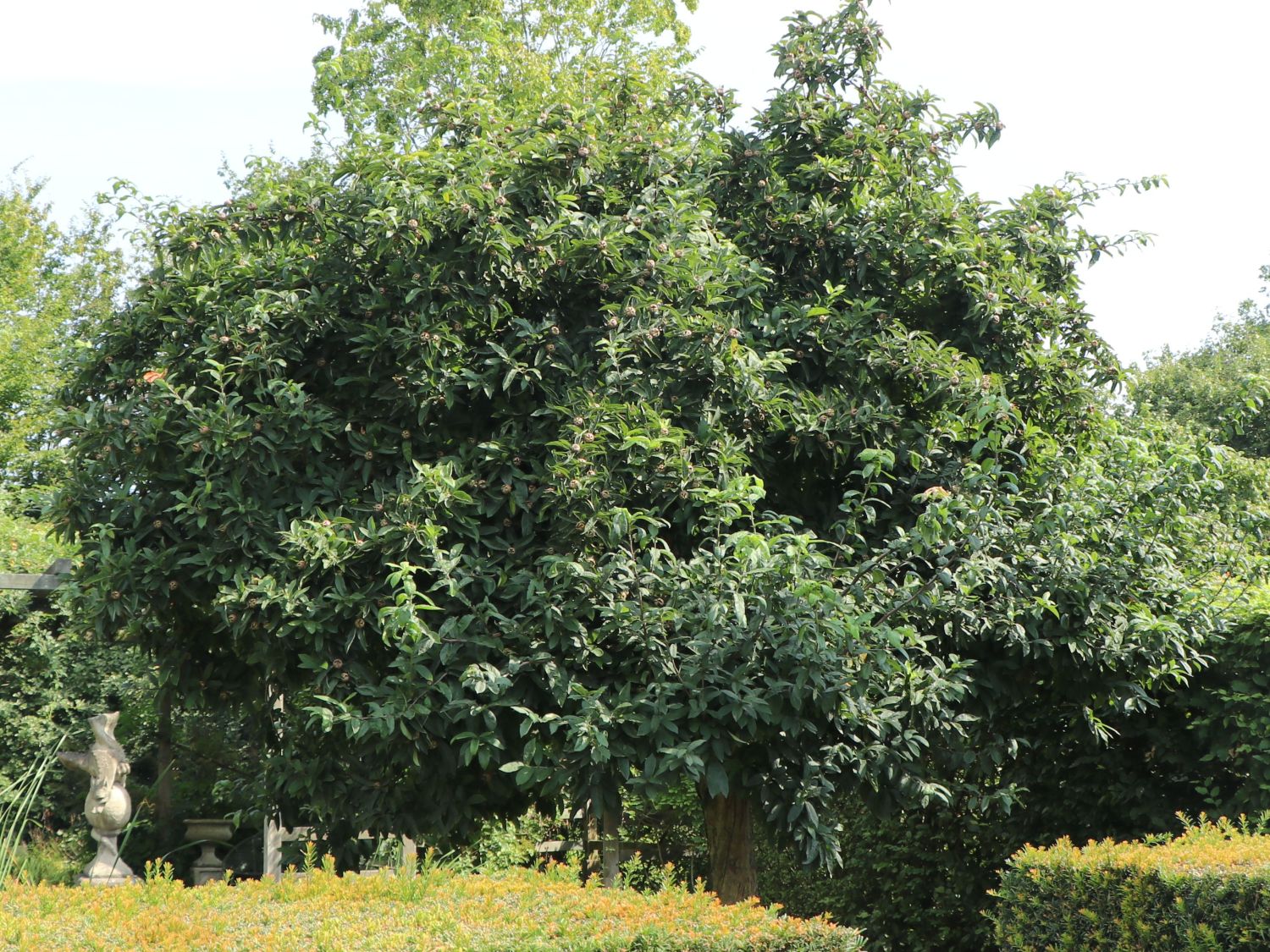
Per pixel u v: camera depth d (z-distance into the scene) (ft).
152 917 14.14
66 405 24.99
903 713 20.93
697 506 20.84
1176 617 23.66
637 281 22.15
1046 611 22.61
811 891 33.53
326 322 22.98
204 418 21.20
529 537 21.20
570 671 20.33
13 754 36.32
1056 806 27.45
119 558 21.52
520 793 23.13
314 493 21.65
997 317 23.67
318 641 20.35
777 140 25.68
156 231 24.73
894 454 22.82
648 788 18.94
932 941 29.91
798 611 18.78
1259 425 65.26
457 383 21.66
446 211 21.52
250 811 27.61
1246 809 23.59
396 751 20.56
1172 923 16.34
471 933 13.71
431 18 65.77
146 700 38.17
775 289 25.07
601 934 13.66
